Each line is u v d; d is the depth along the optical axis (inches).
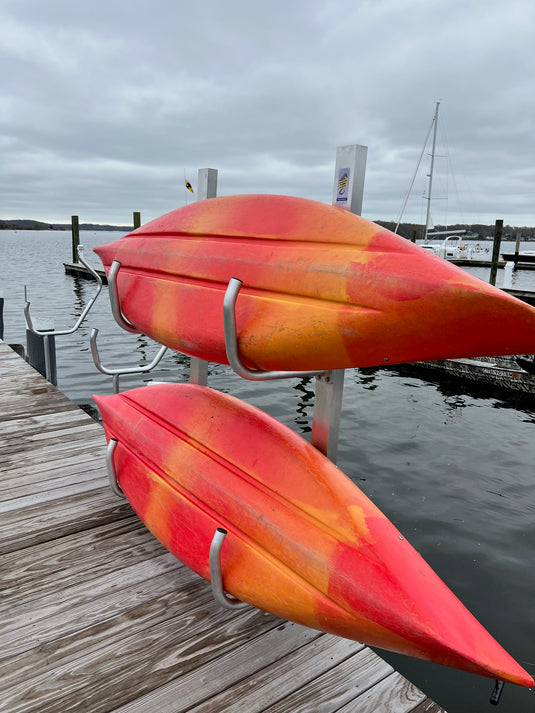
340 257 45.3
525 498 184.7
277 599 47.4
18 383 144.9
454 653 35.9
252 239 54.4
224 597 52.4
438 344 39.8
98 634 55.9
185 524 58.5
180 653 53.7
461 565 144.9
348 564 43.4
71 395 287.9
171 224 67.1
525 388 313.4
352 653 54.7
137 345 422.6
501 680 36.0
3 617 57.7
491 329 36.6
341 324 43.1
